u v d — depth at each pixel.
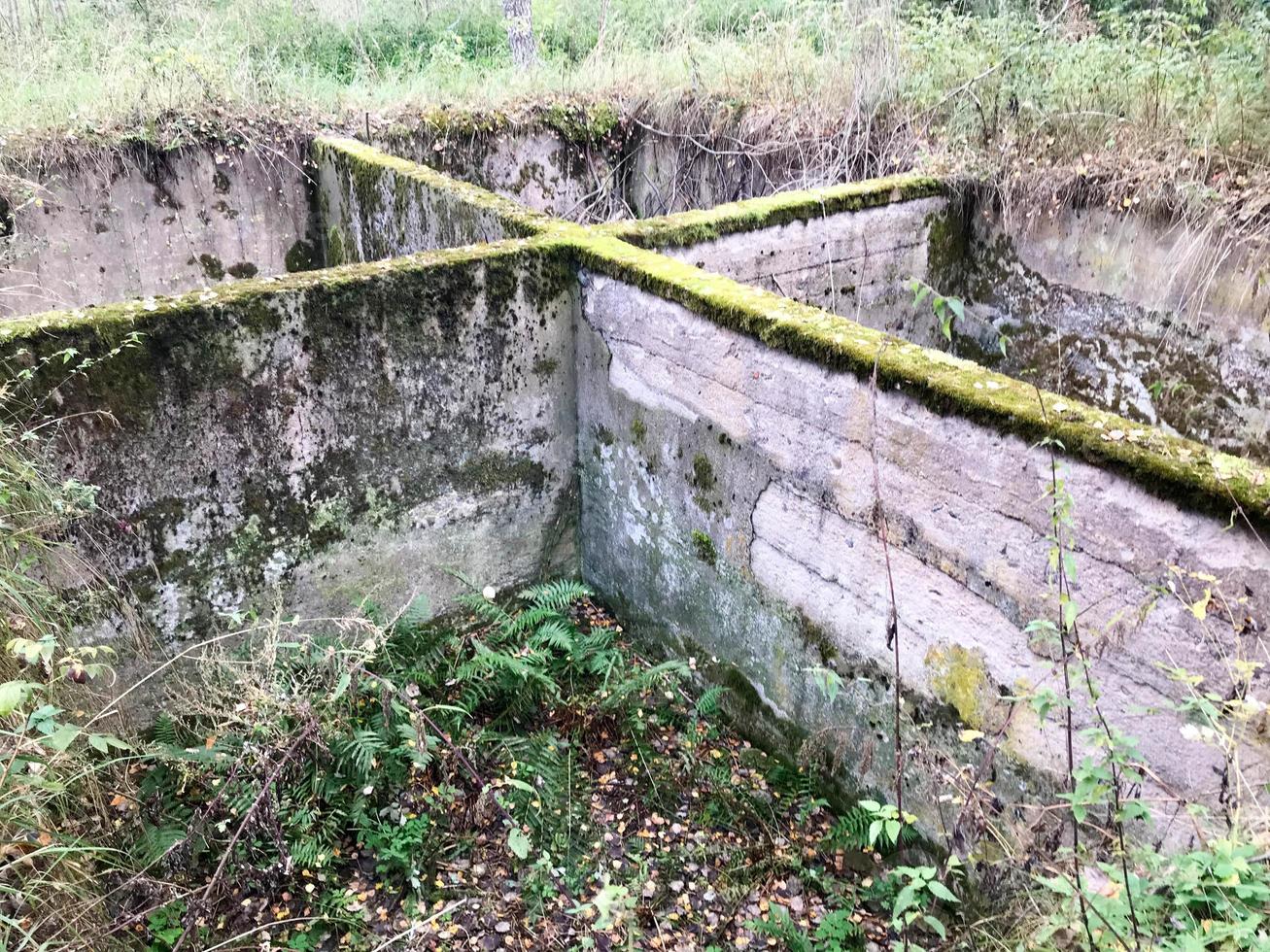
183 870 2.96
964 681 2.93
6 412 2.98
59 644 2.99
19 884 2.36
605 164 7.21
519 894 3.15
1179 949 1.92
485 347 3.95
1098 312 5.06
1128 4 7.91
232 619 3.48
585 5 10.02
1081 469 2.43
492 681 3.81
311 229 6.51
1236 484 2.16
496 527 4.33
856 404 2.97
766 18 8.60
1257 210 4.31
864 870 3.32
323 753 3.31
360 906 3.11
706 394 3.56
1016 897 2.81
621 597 4.51
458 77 7.64
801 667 3.55
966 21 6.79
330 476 3.75
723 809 3.53
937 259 5.50
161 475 3.35
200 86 6.28
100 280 5.93
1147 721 2.47
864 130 6.18
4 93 6.25
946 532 2.82
